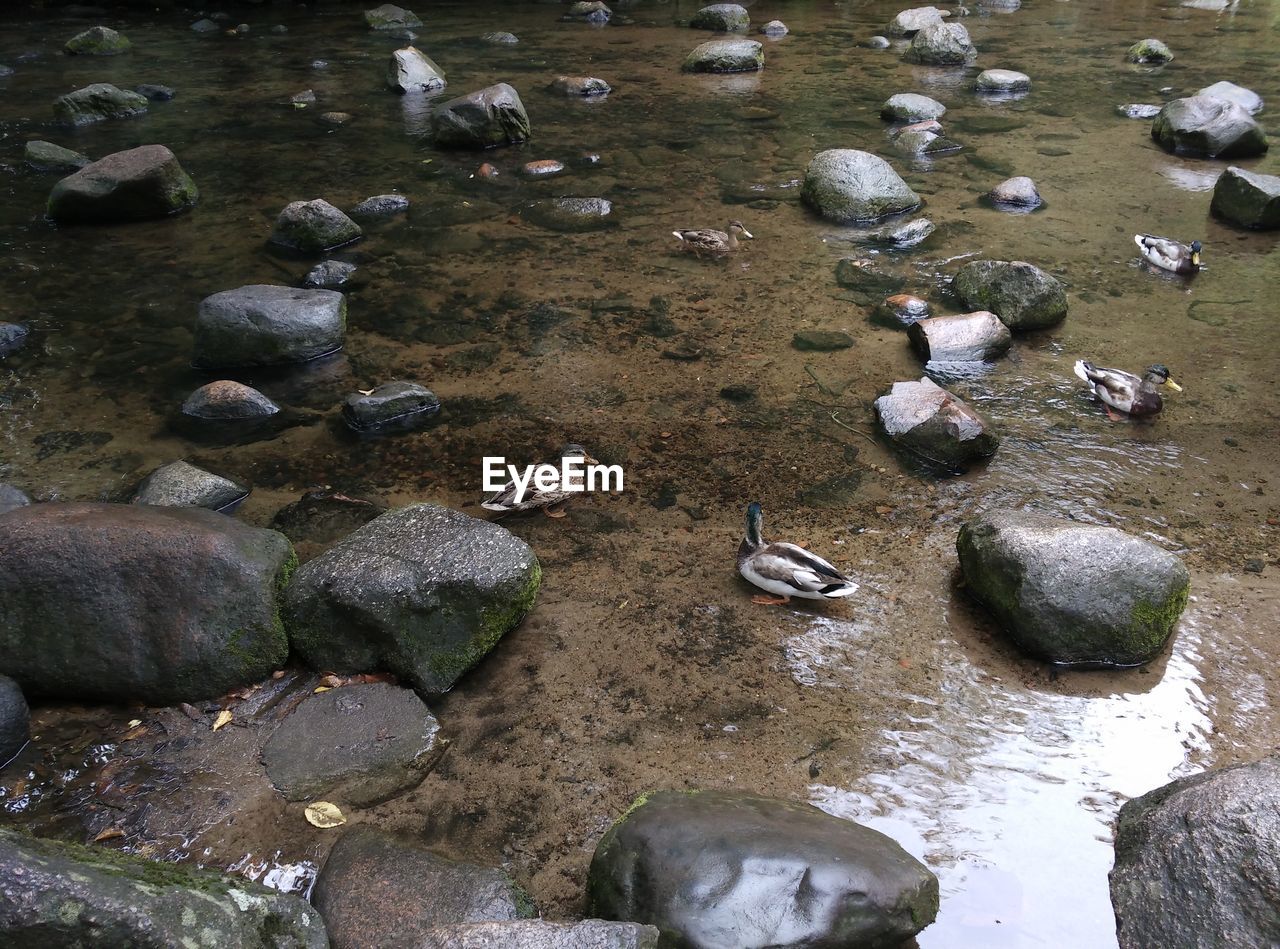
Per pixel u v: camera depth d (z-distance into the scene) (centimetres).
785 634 466
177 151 1179
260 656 433
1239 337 744
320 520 544
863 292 823
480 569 443
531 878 347
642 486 580
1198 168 1129
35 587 419
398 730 409
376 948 310
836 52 1738
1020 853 357
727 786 383
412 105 1376
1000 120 1312
